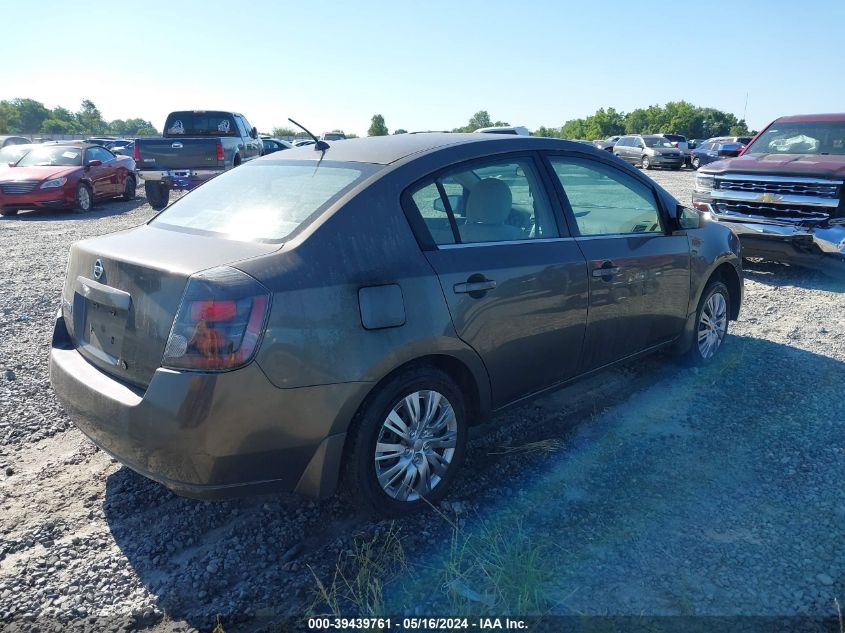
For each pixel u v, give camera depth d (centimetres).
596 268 400
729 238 534
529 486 362
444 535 322
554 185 398
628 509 336
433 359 335
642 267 434
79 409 313
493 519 332
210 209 361
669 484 359
